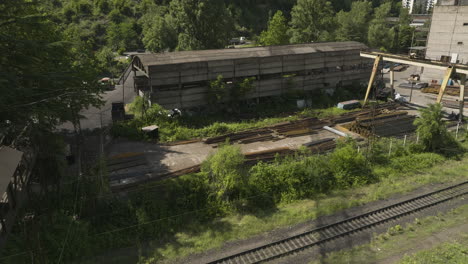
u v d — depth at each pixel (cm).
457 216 2116
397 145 3055
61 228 1841
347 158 2605
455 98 4838
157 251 1781
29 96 1902
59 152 2269
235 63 3866
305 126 3597
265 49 4256
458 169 2734
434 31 5609
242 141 3170
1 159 1712
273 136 3322
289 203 2278
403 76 6375
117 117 3503
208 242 1852
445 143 3055
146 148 2970
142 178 2425
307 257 1734
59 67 2500
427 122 3028
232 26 5988
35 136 2152
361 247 1816
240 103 4084
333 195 2366
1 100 1720
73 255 1727
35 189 2184
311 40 6216
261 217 2089
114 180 2384
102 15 9606
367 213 2097
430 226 2008
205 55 3825
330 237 1873
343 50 4638
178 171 2522
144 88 3969
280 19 6297
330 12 6297
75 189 2188
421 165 2788
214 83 3688
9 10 2062
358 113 4050
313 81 4528
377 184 2503
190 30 5553
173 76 3544
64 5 9381
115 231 1900
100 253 1770
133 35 8838
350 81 4903
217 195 2195
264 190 2306
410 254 1766
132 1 10794
